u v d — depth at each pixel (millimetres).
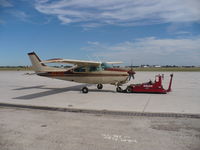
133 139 4133
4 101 9031
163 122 5402
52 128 4926
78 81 12664
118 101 8859
